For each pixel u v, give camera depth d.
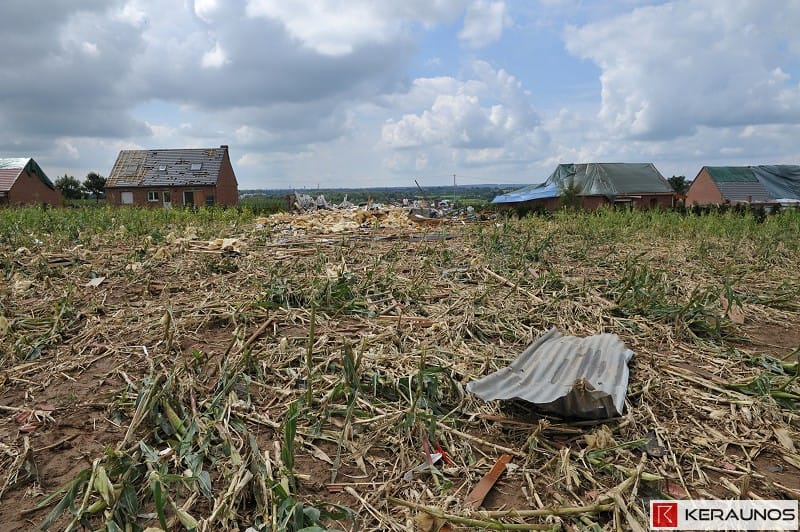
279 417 2.52
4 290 4.41
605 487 2.07
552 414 2.58
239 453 2.20
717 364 3.26
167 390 2.51
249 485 2.00
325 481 2.12
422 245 6.75
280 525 1.76
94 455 2.25
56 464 2.20
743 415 2.62
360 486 2.11
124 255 6.13
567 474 2.10
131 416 2.54
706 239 7.99
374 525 1.91
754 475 2.18
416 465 2.21
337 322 3.74
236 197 43.03
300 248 6.88
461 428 2.50
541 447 2.34
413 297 4.35
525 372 2.93
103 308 4.04
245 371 2.93
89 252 6.07
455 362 3.12
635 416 2.56
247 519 1.89
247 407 2.56
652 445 2.37
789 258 6.62
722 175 32.41
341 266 4.93
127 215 10.41
